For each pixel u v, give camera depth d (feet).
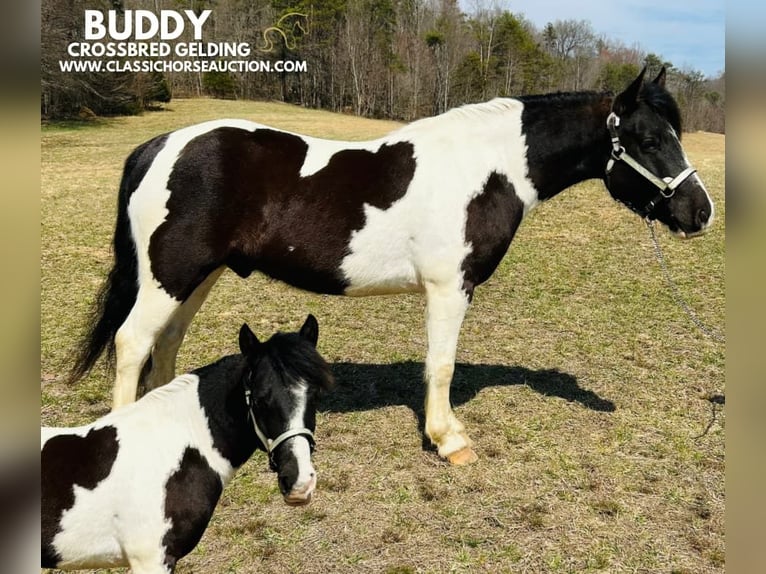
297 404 7.62
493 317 22.22
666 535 11.27
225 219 12.50
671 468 13.32
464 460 13.30
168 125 99.60
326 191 12.65
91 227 33.96
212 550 10.68
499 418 15.28
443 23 150.71
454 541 11.03
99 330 12.96
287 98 161.27
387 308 23.11
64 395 15.67
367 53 149.79
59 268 26.76
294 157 12.82
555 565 10.49
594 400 16.28
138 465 7.85
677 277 26.66
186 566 10.30
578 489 12.58
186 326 14.12
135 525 7.72
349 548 10.79
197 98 145.18
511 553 10.74
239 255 12.95
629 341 20.17
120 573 10.14
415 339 20.16
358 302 23.70
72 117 101.35
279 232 12.69
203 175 12.34
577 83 150.92
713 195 38.14
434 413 13.48
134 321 12.54
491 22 149.79
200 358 18.15
